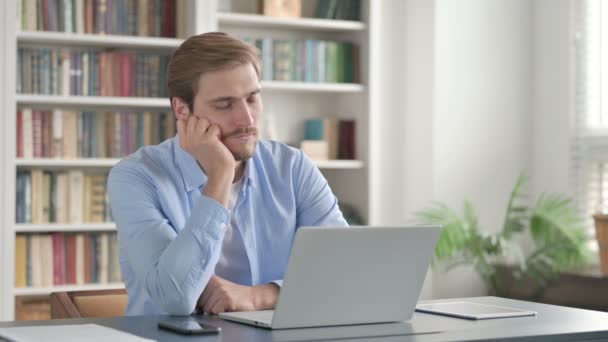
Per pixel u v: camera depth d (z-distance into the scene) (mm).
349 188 5977
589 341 1967
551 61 5902
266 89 5738
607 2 5613
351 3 5871
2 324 2055
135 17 5406
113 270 5430
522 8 6016
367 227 2039
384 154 5832
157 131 5473
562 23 5820
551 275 5371
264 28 5875
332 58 5824
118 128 5398
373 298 2084
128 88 5406
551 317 2191
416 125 5844
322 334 1915
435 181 5719
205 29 5387
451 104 5770
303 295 1988
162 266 2275
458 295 5859
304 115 6035
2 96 5055
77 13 5277
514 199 5984
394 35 5871
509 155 5973
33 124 5242
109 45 5457
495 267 5672
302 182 2865
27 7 5184
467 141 5832
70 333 1860
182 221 2596
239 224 2697
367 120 5797
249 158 2578
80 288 5344
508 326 2035
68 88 5285
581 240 5430
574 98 5762
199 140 2430
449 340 1848
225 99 2455
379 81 5805
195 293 2270
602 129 5617
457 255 5781
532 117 6055
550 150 5914
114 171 2594
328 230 1979
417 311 2322
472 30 5840
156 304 2512
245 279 2697
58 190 5312
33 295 5398
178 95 2521
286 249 2779
